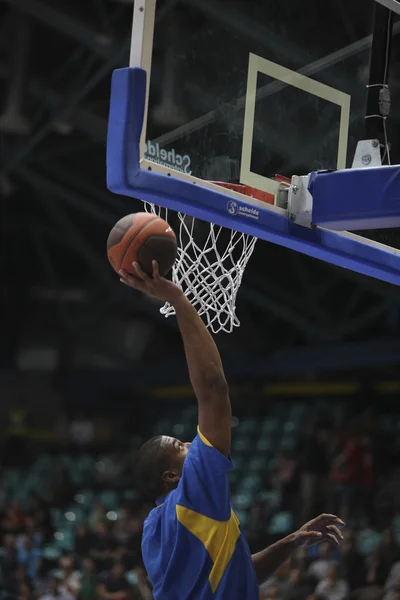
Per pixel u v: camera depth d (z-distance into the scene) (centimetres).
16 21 1168
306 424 1633
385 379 1781
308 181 381
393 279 431
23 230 1803
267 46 387
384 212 357
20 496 1745
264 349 1800
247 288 1600
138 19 326
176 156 335
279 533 1217
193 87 347
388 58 425
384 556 1001
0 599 1202
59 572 1248
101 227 1681
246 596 271
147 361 2066
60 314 1962
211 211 344
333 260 406
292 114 391
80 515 1515
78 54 1177
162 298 269
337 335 1540
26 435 2048
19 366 2083
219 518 268
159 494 294
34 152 1362
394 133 432
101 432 2014
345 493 1251
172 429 1888
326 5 414
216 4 359
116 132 313
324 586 998
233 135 363
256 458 1659
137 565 1175
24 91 1177
